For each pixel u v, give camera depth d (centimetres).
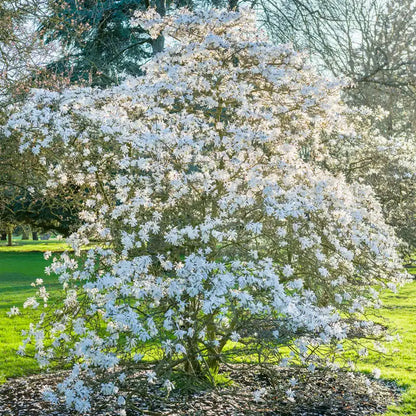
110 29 1471
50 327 519
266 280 440
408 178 1002
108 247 537
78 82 1316
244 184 562
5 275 1900
